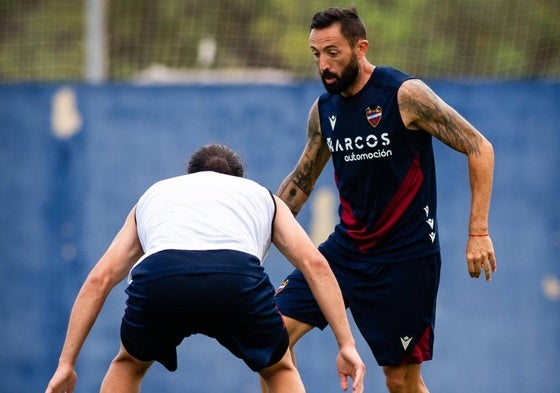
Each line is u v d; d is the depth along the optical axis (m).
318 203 30.69
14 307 31.91
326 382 30.56
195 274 15.15
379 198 18.72
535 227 30.36
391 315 19.12
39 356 31.86
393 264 18.95
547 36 36.94
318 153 19.70
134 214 16.38
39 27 39.00
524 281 30.39
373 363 30.50
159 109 31.53
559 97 30.25
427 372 30.62
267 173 31.17
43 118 31.81
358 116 18.42
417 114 18.08
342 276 19.41
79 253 31.72
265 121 31.20
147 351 15.77
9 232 31.89
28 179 31.86
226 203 15.81
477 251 17.94
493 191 30.47
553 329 30.30
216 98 31.38
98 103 31.69
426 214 18.86
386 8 38.38
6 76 38.72
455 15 37.34
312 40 18.00
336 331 15.74
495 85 30.47
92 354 31.44
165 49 34.72
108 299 31.39
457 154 30.52
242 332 15.56
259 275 15.47
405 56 37.88
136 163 31.58
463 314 30.50
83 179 31.72
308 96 31.05
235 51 35.56
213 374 31.33
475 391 30.48
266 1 37.00
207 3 36.66
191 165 16.92
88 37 31.89
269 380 16.25
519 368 30.38
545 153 30.31
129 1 35.78
